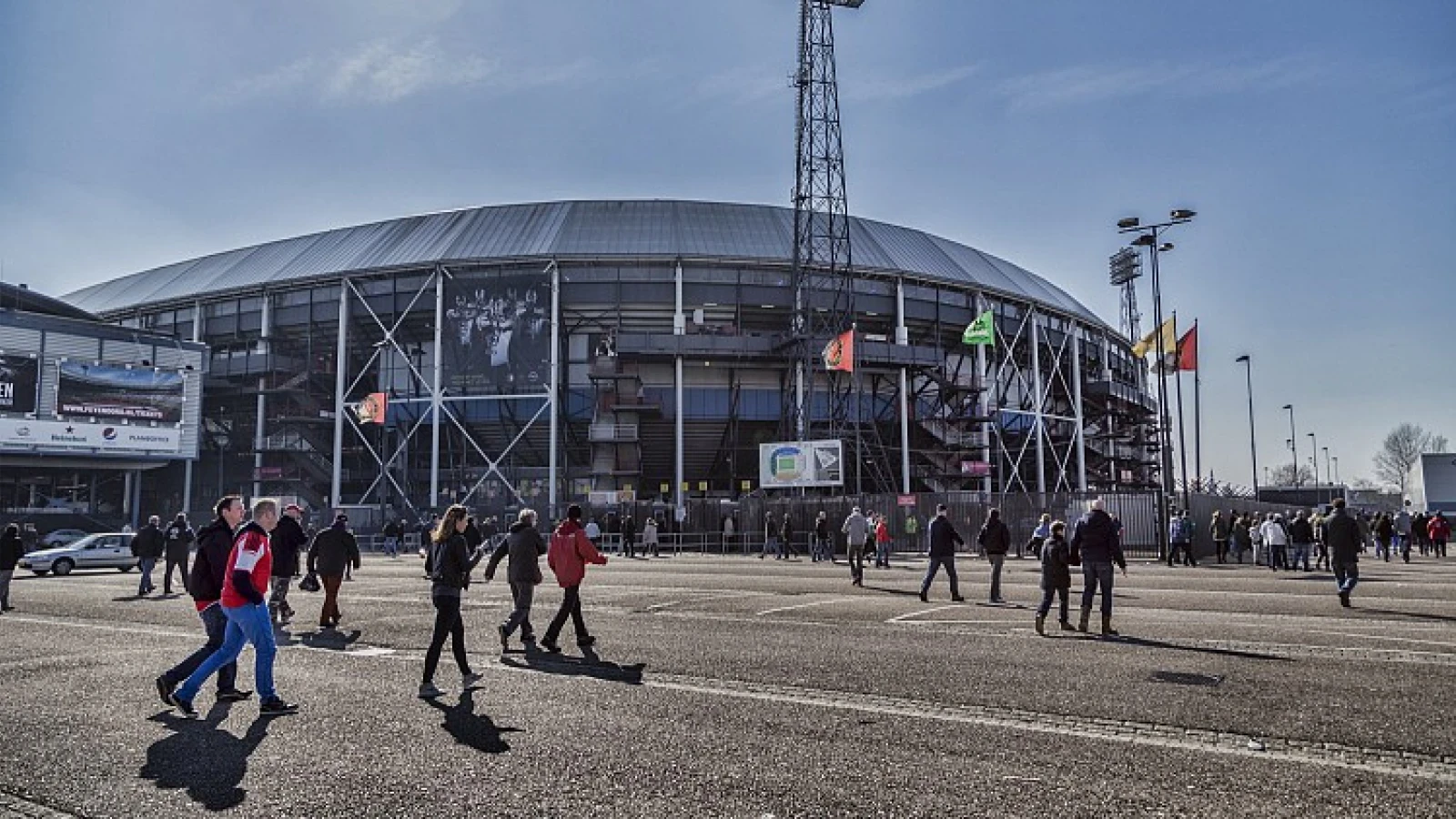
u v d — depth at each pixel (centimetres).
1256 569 3012
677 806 552
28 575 3067
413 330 6284
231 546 876
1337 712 788
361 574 2777
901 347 6072
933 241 7475
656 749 682
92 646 1238
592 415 5966
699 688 917
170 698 825
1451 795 564
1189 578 2509
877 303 6288
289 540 1538
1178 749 673
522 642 1255
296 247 7094
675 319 5931
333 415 6072
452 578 922
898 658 1091
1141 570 2953
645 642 1245
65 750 693
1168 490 3872
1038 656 1098
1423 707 805
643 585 2239
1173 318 4219
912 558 3697
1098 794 569
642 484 6256
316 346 6556
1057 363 7012
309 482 6222
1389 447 13875
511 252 6034
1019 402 6938
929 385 6612
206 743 711
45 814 552
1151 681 933
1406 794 566
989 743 692
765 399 6166
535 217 6712
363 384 6391
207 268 7288
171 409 5744
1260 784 588
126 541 3366
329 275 6100
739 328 6056
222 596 827
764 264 6034
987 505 3997
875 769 627
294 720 788
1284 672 980
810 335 5622
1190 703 824
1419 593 1973
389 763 651
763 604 1752
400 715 803
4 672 1028
